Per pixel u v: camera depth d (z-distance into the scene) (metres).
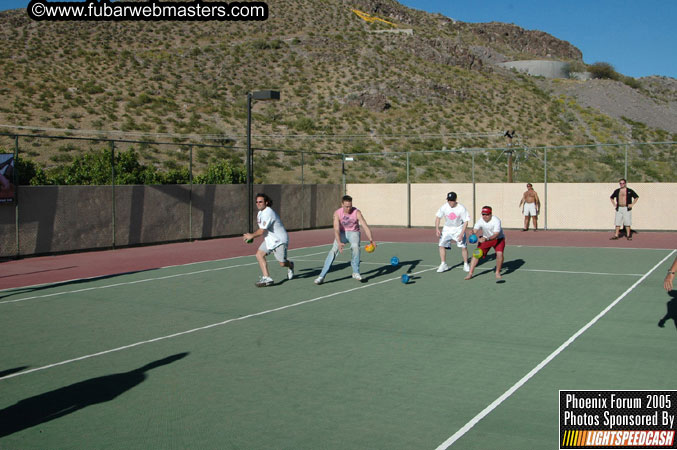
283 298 11.02
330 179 45.56
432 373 6.42
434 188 29.39
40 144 41.88
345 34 90.75
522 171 49.00
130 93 58.91
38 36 74.50
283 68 74.94
